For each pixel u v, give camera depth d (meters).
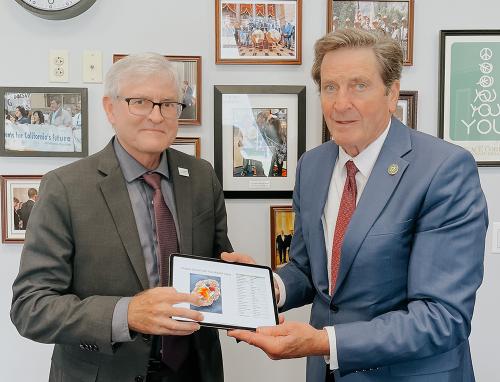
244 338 1.11
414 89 1.78
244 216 1.80
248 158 1.78
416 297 1.10
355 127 1.19
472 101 1.77
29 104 1.73
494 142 1.78
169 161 1.39
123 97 1.24
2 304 1.78
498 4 1.76
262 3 1.74
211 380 1.35
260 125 1.77
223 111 1.76
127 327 1.10
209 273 1.25
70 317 1.12
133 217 1.26
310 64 1.77
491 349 1.83
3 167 1.75
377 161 1.20
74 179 1.25
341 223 1.24
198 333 1.33
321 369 1.31
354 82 1.17
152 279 1.27
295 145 1.78
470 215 1.11
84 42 1.73
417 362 1.15
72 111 1.73
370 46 1.17
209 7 1.74
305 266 1.46
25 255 1.22
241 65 1.76
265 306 1.22
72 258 1.24
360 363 1.09
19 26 1.72
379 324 1.10
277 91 1.75
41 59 1.73
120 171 1.28
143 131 1.24
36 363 1.79
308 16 1.76
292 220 1.79
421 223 1.13
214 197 1.46
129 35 1.73
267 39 1.75
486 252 1.81
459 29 1.76
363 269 1.16
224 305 1.19
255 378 1.83
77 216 1.22
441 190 1.11
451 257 1.09
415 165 1.17
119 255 1.23
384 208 1.16
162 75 1.25
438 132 1.77
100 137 1.76
